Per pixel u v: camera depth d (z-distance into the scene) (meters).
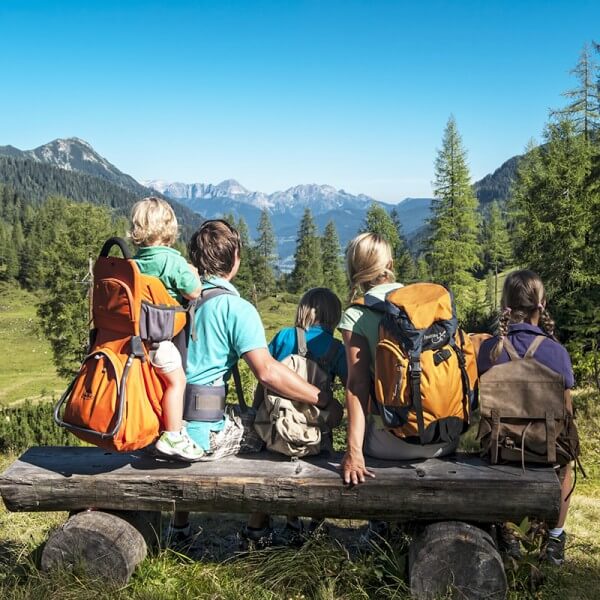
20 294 124.75
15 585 3.64
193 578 3.76
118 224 54.06
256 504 3.54
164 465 3.72
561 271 30.05
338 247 108.88
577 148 32.69
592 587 3.91
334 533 4.63
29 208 198.88
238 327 3.56
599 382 12.36
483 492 3.41
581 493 7.67
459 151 48.12
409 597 3.50
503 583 3.41
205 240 3.76
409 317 3.23
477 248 48.78
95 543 3.63
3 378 53.81
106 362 3.27
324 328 3.82
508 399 3.44
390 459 3.71
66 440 11.87
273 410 3.64
